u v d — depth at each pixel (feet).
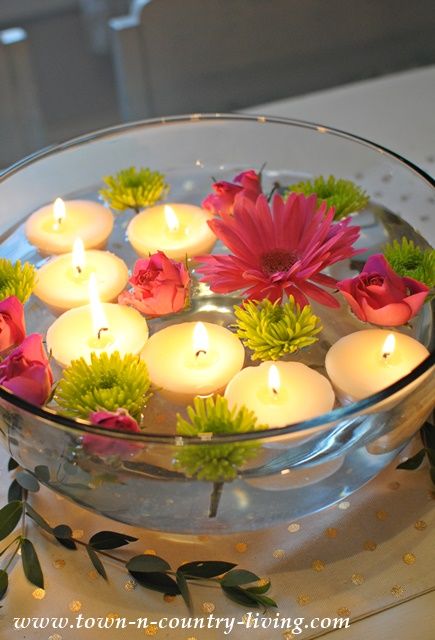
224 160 2.02
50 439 1.38
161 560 1.47
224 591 1.47
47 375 1.49
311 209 1.71
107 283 1.74
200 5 2.98
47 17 3.51
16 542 1.53
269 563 1.50
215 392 1.55
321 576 1.48
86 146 1.93
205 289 1.75
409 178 1.81
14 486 1.59
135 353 1.62
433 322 1.66
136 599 1.47
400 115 2.32
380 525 1.53
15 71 3.14
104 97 3.84
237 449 1.30
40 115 3.33
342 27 3.18
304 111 2.36
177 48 3.06
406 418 1.41
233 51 3.14
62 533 1.51
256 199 1.81
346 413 1.31
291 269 1.60
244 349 1.62
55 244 1.83
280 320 1.60
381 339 1.60
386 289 1.58
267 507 1.42
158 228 1.84
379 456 1.46
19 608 1.46
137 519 1.46
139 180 1.94
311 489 1.42
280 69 3.25
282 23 3.11
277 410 1.49
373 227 1.86
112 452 1.34
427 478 1.59
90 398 1.45
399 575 1.48
